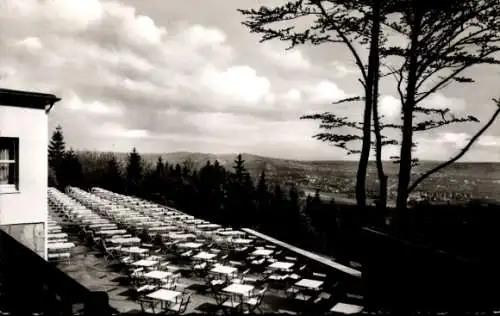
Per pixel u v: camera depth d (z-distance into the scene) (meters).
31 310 4.79
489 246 7.72
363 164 12.78
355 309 8.41
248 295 11.27
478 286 5.75
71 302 3.73
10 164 12.52
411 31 12.88
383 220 12.04
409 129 12.83
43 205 12.80
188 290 12.55
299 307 10.73
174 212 29.77
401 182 12.74
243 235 20.38
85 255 16.59
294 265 14.41
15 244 5.80
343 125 13.00
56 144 69.06
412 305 6.99
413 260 7.16
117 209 27.83
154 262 13.15
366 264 8.48
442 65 12.76
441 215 10.59
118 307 10.77
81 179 59.19
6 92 11.85
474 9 11.95
